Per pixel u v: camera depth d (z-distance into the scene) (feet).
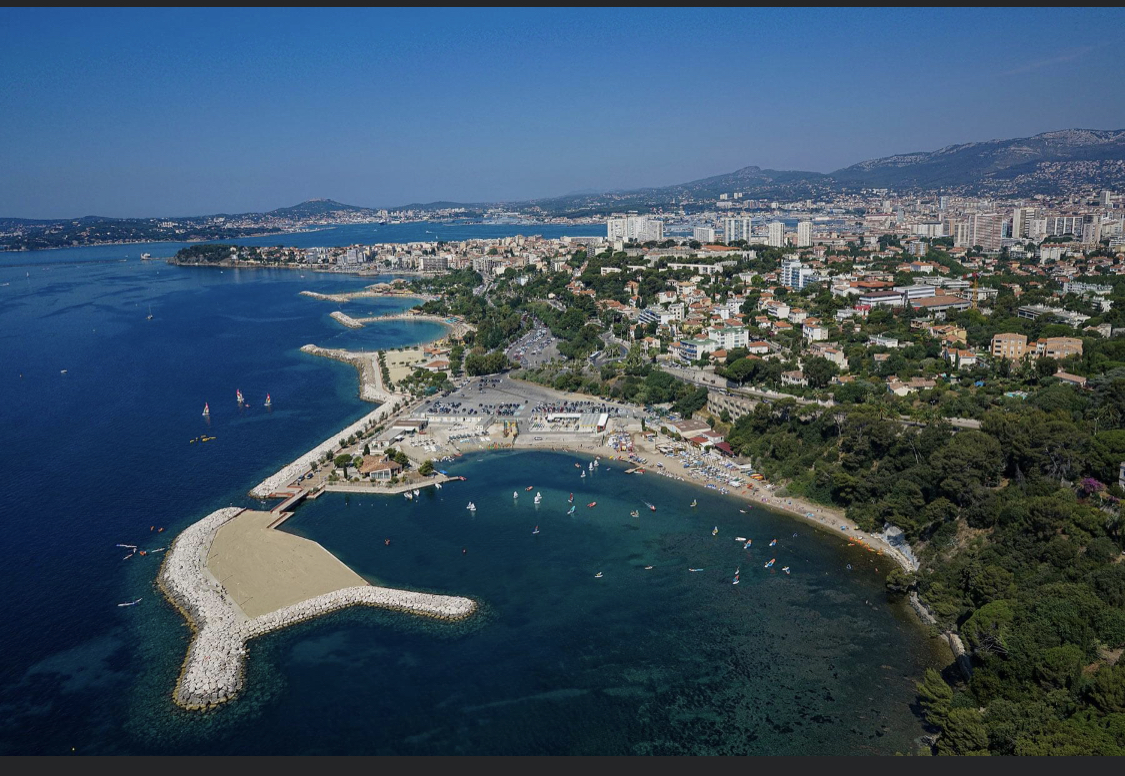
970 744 533.14
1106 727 501.15
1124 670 532.73
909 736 610.65
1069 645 586.45
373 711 649.20
